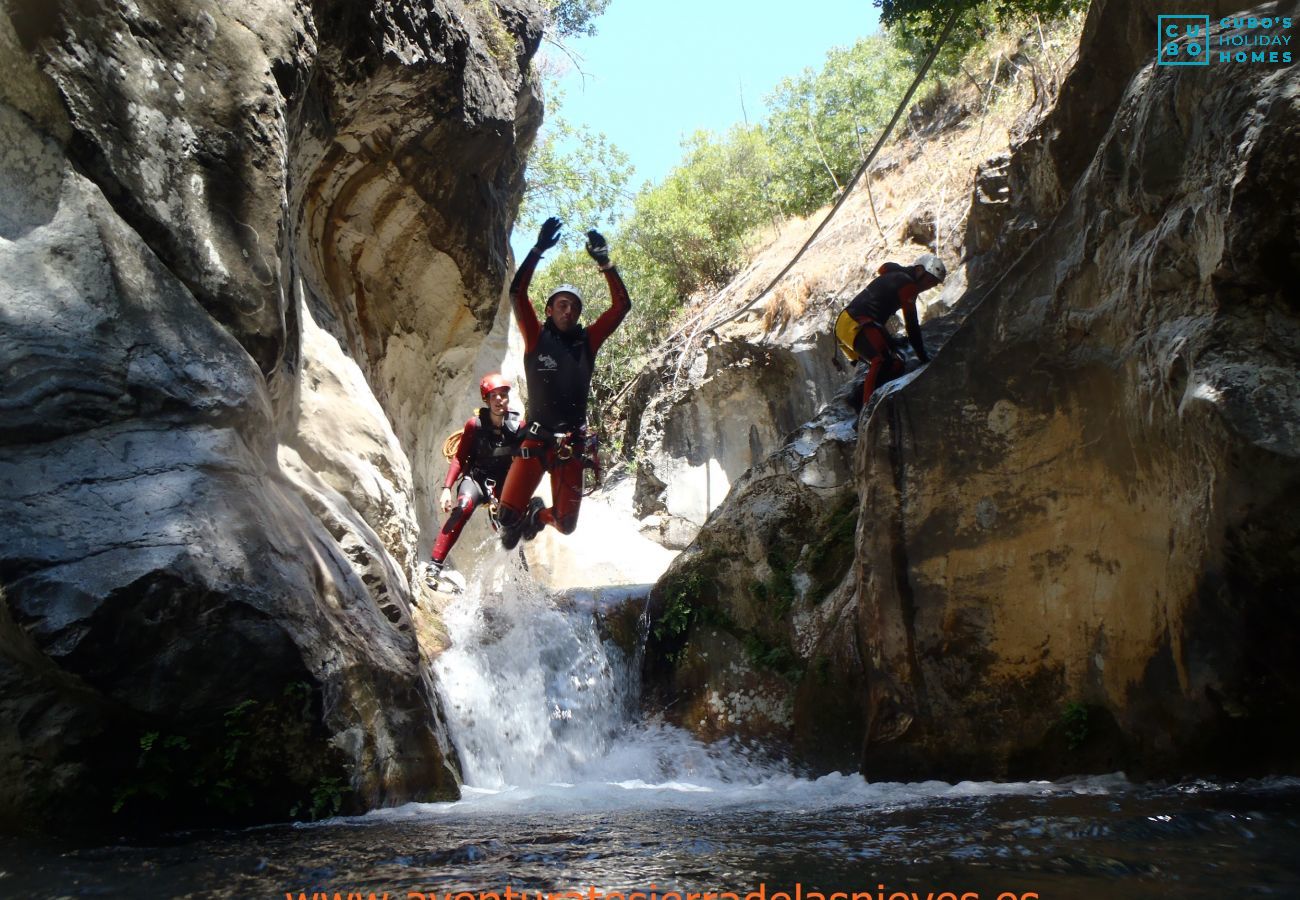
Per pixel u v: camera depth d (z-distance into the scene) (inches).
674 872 141.9
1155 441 203.6
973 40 503.8
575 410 269.3
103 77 220.8
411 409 443.2
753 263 933.2
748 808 211.8
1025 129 592.7
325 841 178.4
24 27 211.9
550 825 192.9
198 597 191.3
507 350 542.9
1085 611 223.5
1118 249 220.1
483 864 152.0
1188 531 193.0
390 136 361.7
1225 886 121.4
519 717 307.9
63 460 195.9
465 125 379.2
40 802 188.9
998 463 238.2
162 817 198.5
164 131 229.3
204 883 145.7
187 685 192.4
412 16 341.7
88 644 180.2
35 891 143.3
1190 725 199.9
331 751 211.5
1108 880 126.4
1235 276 182.7
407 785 233.6
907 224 714.8
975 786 225.8
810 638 303.0
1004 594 234.7
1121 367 215.6
